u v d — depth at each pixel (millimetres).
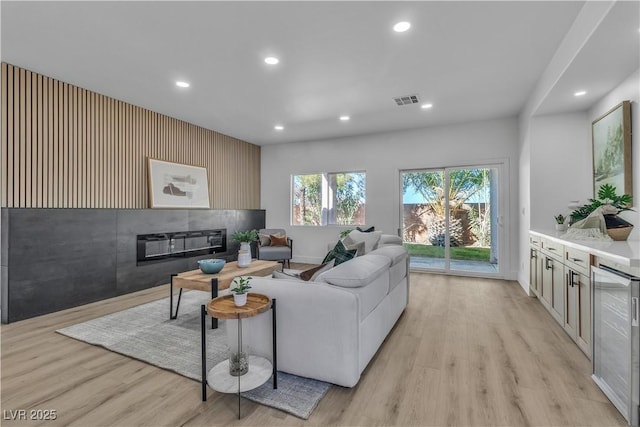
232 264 3846
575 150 3707
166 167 4824
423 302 3734
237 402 1787
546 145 3826
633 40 2176
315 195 6531
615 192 2879
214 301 1885
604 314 1905
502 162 4883
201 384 1945
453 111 4559
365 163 5934
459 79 3480
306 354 1955
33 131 3348
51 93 3502
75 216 3541
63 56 2992
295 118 4953
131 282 4113
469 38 2662
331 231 6293
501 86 3666
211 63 3133
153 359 2285
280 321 2018
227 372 1911
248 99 4113
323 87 3734
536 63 3096
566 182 3750
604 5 1912
